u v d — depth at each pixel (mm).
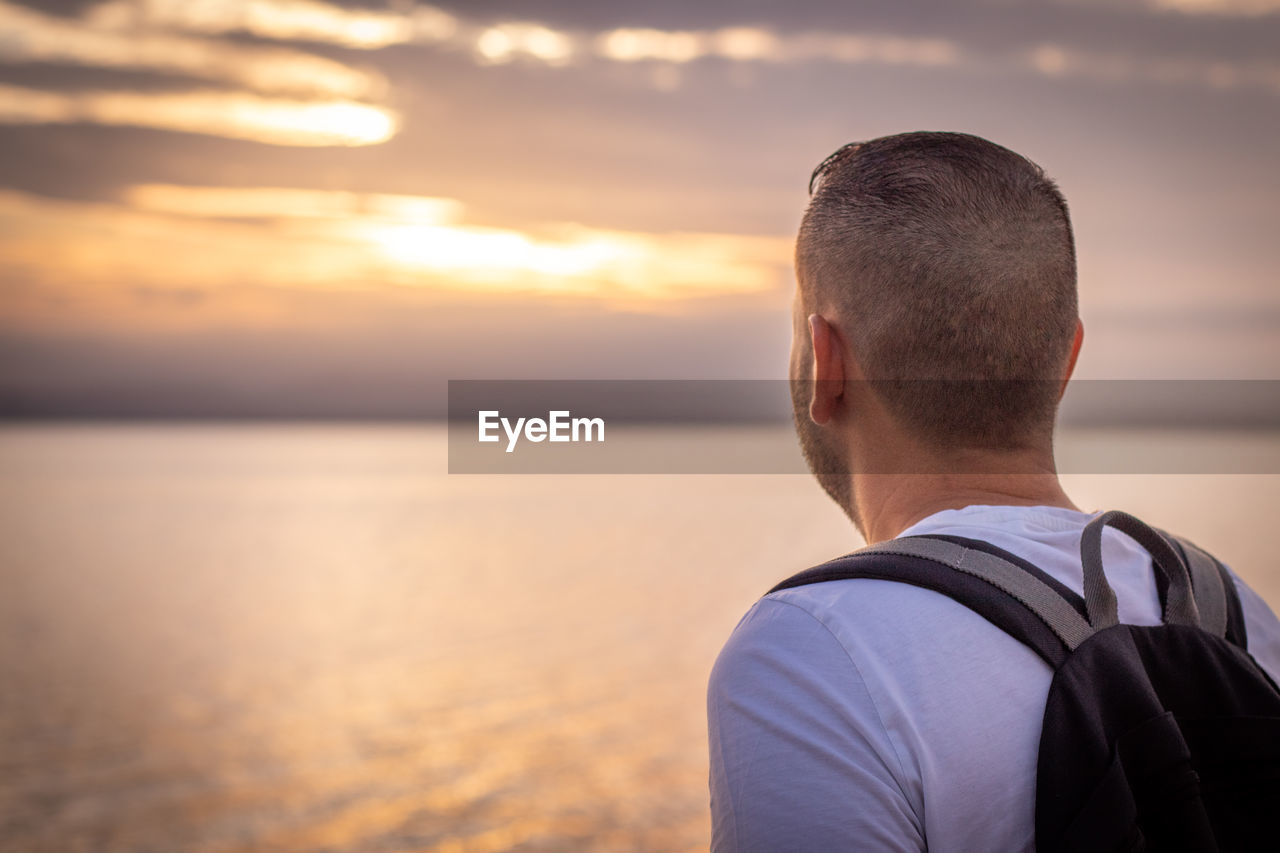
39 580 47312
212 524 76250
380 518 80250
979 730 771
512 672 26719
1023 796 770
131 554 57344
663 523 72438
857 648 797
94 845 15297
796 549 53969
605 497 102125
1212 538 35000
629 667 26844
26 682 27203
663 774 17547
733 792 792
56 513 85875
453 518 79625
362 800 17016
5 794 18000
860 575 857
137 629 35188
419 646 30938
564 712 22406
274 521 78562
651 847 13977
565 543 59656
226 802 17266
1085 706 783
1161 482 58188
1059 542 901
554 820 15336
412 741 20656
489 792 17016
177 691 26141
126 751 20734
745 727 804
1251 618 1031
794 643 823
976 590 830
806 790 756
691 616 34344
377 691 25344
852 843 735
